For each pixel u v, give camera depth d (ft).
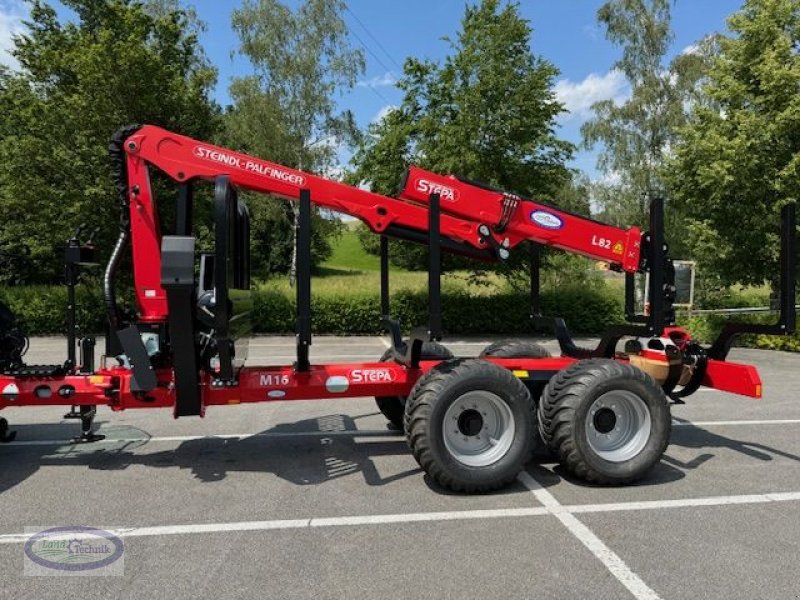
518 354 22.08
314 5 97.60
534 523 14.08
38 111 54.65
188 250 15.33
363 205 18.95
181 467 18.26
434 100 61.87
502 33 59.57
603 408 16.62
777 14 52.26
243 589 11.18
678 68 83.15
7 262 23.59
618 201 85.05
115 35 57.98
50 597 10.97
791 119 48.08
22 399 17.10
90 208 53.62
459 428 16.14
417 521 14.20
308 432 22.34
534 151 59.72
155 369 17.61
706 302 69.62
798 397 28.89
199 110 57.16
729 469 18.03
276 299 60.13
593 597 10.86
